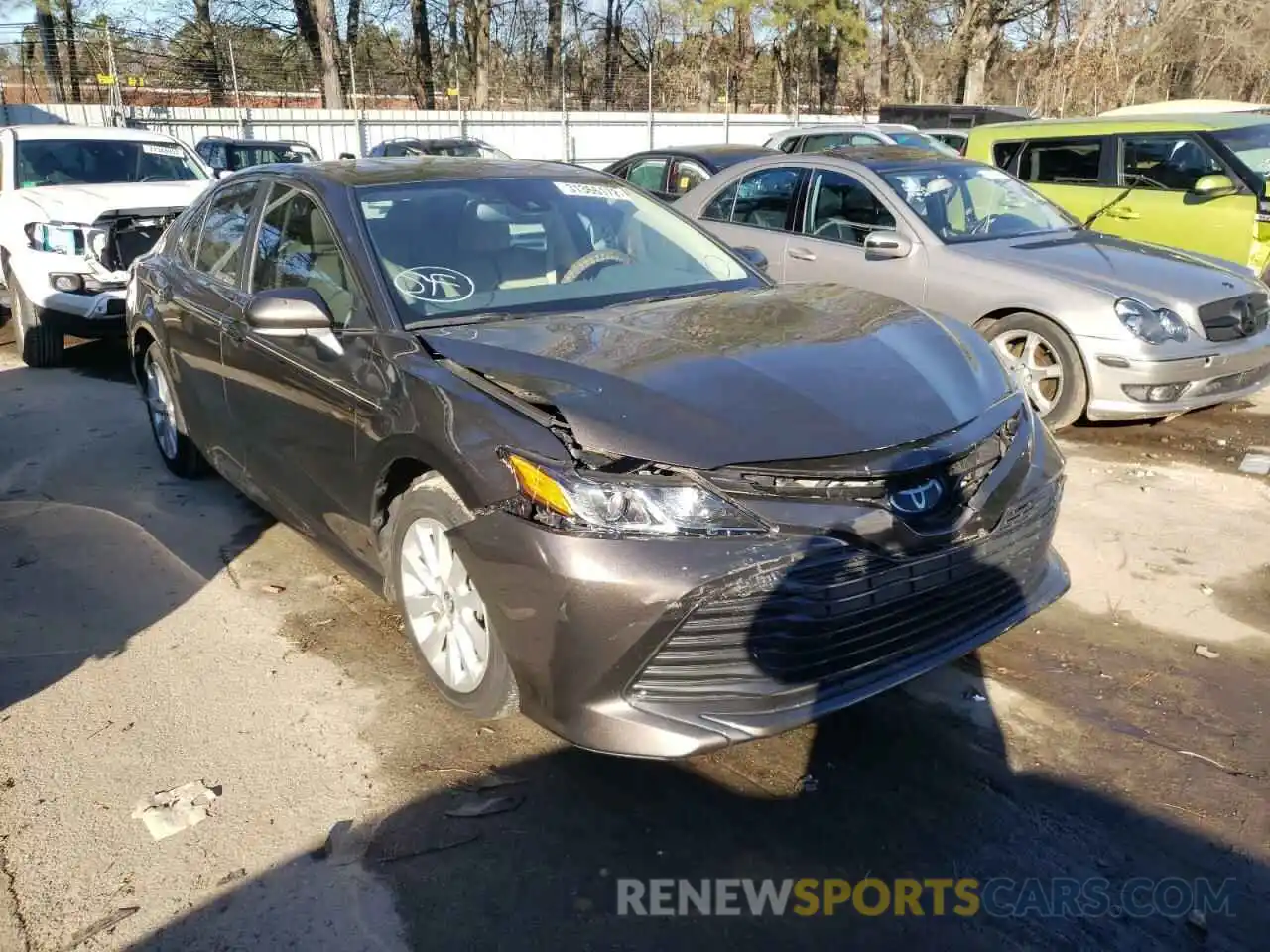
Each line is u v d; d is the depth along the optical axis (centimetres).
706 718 265
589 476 265
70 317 763
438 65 4316
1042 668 362
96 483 550
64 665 366
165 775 305
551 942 245
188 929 248
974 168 739
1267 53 3094
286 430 392
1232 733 325
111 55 2444
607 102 3759
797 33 4050
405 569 334
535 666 277
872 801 293
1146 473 559
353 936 246
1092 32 3019
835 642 274
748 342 324
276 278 416
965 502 292
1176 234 854
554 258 399
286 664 367
